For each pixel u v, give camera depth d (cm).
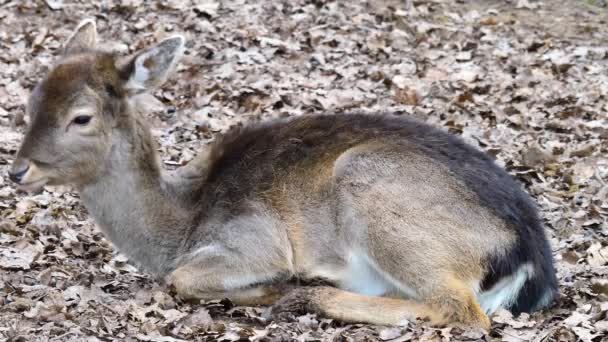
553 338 1043
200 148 1688
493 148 1662
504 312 1097
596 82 2005
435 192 1119
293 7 2328
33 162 1133
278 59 2062
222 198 1189
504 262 1112
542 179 1573
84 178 1173
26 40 2116
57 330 1026
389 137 1170
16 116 1747
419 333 1048
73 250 1320
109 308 1096
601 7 2466
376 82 1970
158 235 1197
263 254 1152
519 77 2017
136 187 1188
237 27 2200
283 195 1172
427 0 2442
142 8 2288
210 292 1152
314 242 1159
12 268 1236
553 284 1148
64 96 1138
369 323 1089
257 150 1207
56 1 2291
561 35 2289
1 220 1388
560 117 1831
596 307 1114
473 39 2228
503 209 1126
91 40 1230
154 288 1179
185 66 1998
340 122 1207
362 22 2272
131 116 1179
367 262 1138
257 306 1157
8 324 1042
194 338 1041
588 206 1463
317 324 1082
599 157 1659
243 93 1884
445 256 1099
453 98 1897
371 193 1127
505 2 2478
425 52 2141
